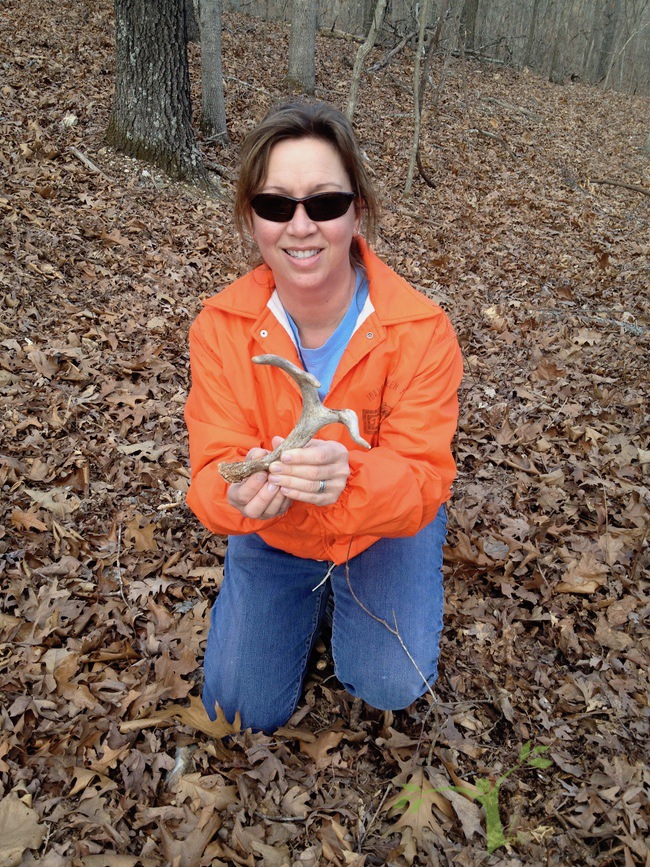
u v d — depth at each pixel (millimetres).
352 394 1978
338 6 25453
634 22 27547
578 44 30719
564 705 2352
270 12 22031
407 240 7551
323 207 1739
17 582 2607
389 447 1959
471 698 2393
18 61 9109
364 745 2227
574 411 4223
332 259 1831
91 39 11016
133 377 4184
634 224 9672
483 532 3111
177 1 7074
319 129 1729
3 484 3074
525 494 3441
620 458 3709
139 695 2256
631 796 2016
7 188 5973
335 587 2246
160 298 5133
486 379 4703
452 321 5578
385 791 2090
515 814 2018
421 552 2205
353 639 2180
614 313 5980
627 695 2381
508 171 11445
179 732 2191
